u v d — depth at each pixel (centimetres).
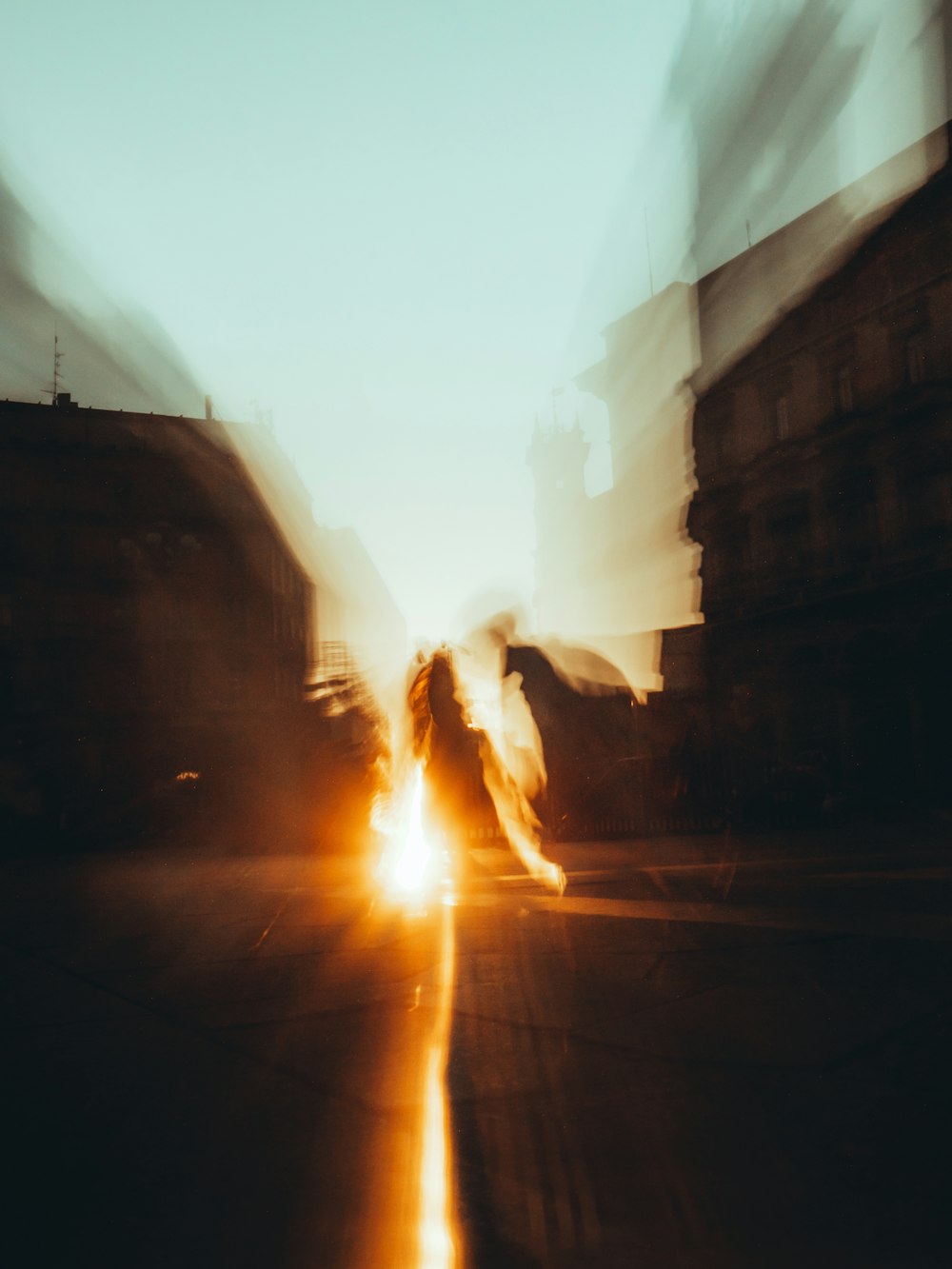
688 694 3400
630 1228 199
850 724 2958
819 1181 217
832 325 3070
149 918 740
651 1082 288
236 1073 315
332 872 1110
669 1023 353
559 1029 351
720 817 1507
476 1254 191
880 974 425
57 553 3859
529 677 1053
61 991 456
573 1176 225
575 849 1234
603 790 1412
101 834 2050
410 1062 319
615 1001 390
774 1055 310
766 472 3297
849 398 3036
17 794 3384
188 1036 364
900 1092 271
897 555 2836
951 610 2692
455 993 419
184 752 3900
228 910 764
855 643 2977
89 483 3941
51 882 1173
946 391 2673
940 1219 198
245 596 4138
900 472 2838
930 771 2720
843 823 1608
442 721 923
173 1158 244
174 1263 191
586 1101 275
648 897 740
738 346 3441
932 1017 349
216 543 4119
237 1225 206
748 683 3312
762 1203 208
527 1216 206
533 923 614
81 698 3797
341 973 477
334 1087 296
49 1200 220
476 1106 274
